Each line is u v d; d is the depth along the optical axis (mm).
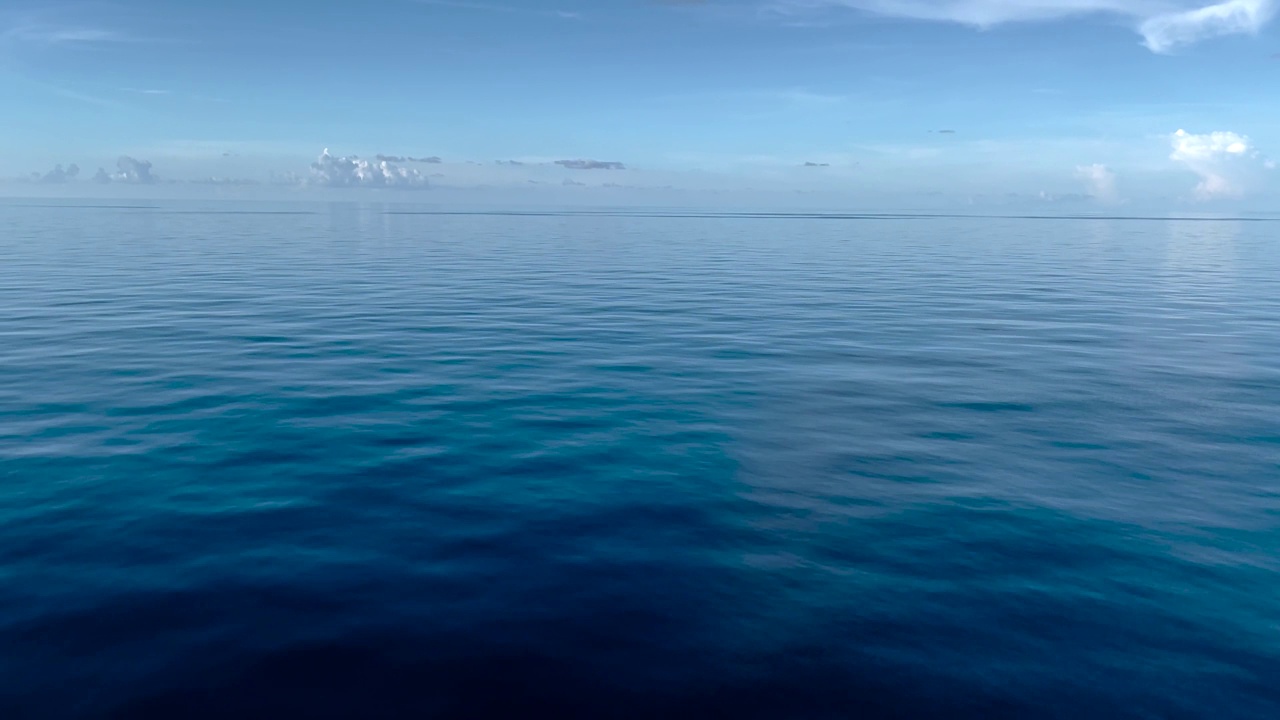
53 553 7766
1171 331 21578
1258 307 26438
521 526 8602
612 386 14984
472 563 7703
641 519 8836
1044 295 29703
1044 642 6441
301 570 7492
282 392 14117
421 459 10703
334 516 8789
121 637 6309
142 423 12086
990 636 6512
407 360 17062
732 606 6934
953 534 8500
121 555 7746
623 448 11289
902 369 16672
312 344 18734
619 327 21797
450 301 26750
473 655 6145
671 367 16703
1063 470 10547
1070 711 5598
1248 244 64812
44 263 38812
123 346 18078
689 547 8125
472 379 15398
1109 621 6766
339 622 6586
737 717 5469
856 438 11875
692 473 10320
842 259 47781
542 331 21000
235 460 10516
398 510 8984
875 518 8922
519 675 5898
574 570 7578
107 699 5551
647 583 7344
